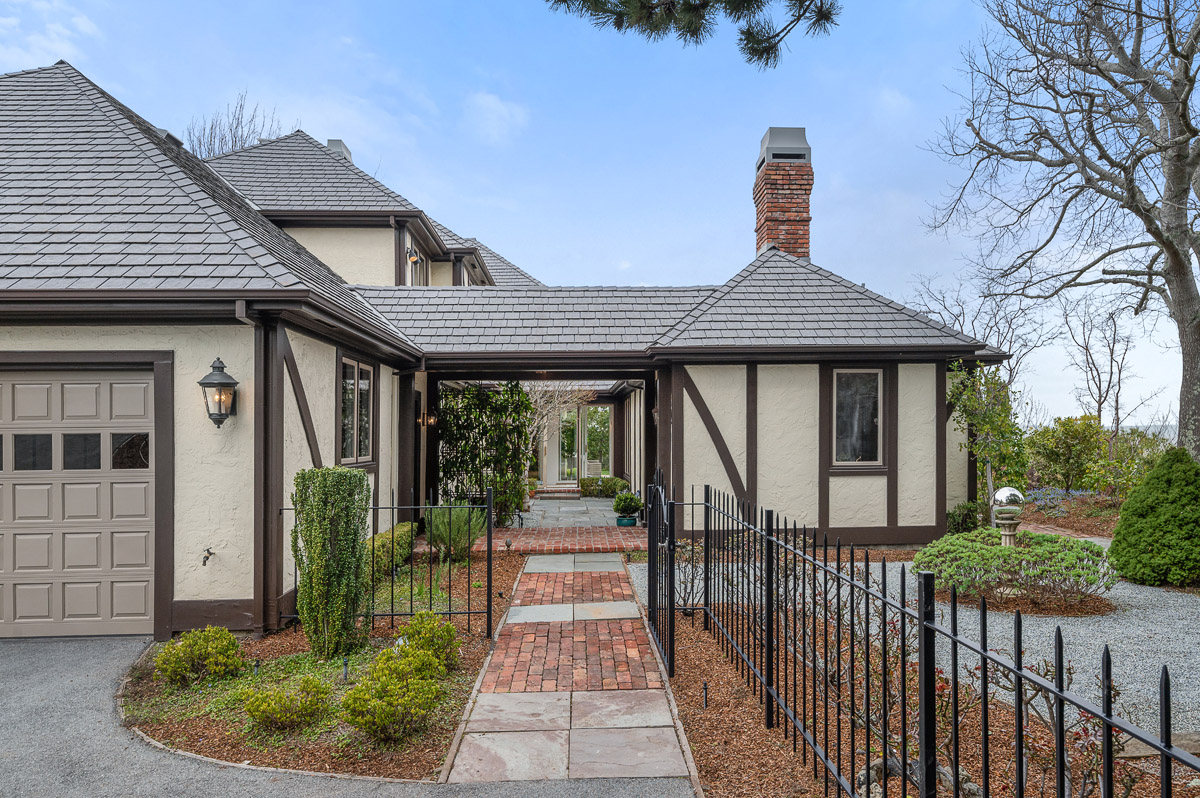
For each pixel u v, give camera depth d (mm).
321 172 14500
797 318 10406
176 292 5715
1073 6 10375
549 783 3523
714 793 3400
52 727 4297
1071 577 6469
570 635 6051
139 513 6145
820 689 4492
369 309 10391
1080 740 2988
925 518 9992
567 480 21891
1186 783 3373
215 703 4555
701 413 9953
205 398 5934
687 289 12734
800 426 9977
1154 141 10016
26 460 6105
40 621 6074
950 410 10875
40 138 7867
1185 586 7762
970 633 6000
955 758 2477
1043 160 11555
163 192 7172
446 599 7234
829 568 3414
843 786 3057
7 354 5992
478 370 11031
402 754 3861
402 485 10555
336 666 5141
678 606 6863
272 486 6148
